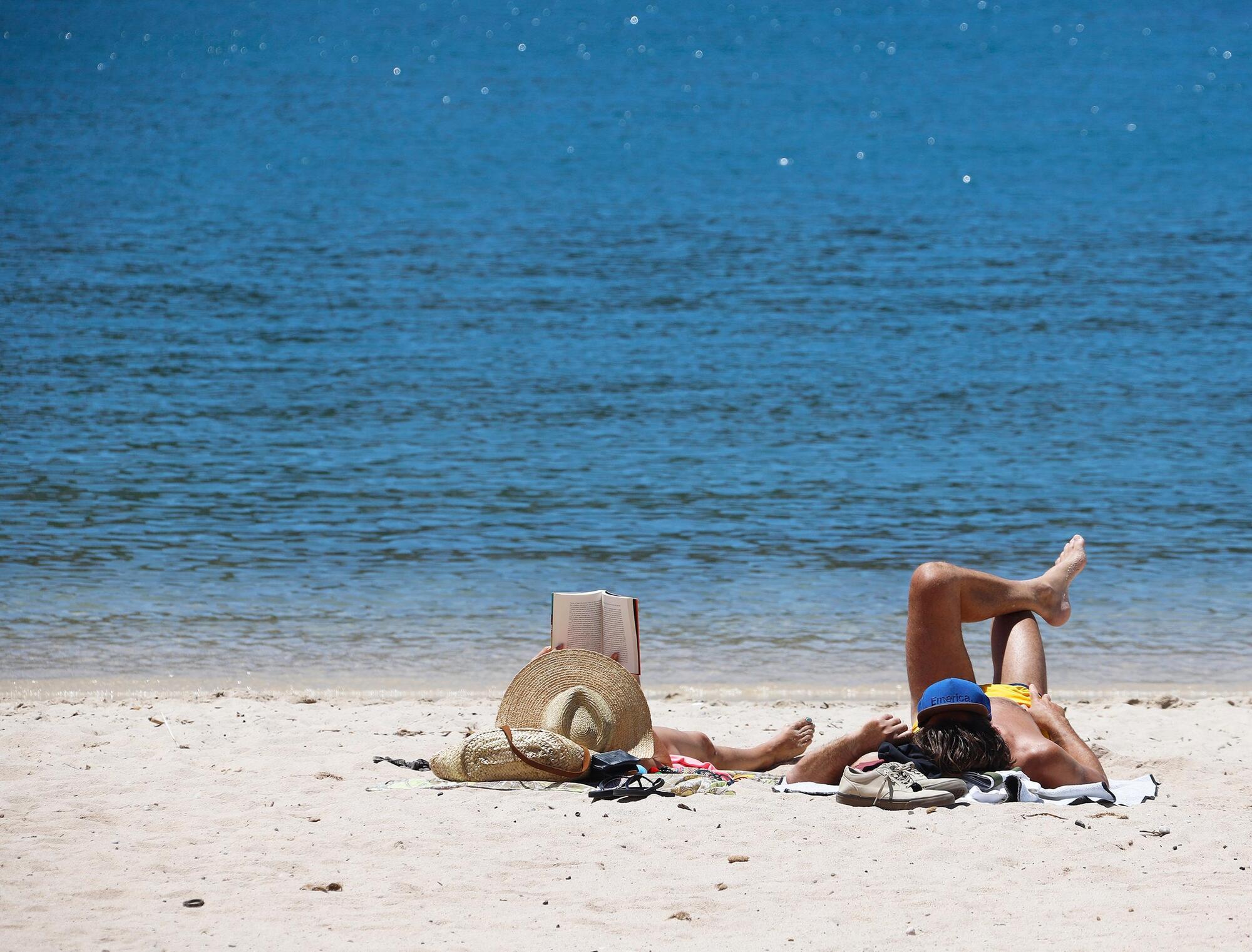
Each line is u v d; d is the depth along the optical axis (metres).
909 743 15.52
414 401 46.28
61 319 58.59
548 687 16.34
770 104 173.75
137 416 43.44
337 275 70.81
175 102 166.50
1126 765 17.20
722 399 46.91
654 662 23.61
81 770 15.91
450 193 103.62
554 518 33.59
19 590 27.28
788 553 30.97
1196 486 36.66
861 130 146.62
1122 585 28.81
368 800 14.73
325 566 29.50
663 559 30.41
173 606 26.47
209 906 11.55
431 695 21.27
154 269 71.25
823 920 11.37
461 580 28.70
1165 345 55.16
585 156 126.81
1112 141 135.50
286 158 121.94
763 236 85.12
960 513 34.25
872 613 26.64
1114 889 12.09
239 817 14.00
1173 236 84.06
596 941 10.91
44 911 11.38
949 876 12.39
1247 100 174.88
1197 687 22.50
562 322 60.31
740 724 19.53
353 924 11.19
